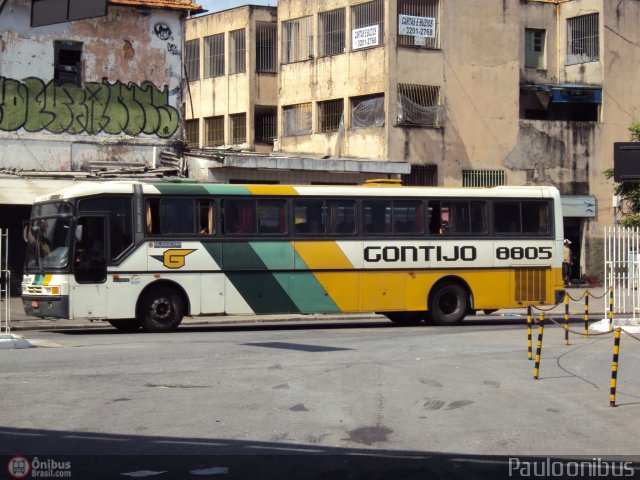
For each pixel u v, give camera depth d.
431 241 24.77
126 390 13.32
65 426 10.92
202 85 53.84
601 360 17.20
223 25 52.41
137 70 34.78
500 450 9.95
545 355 17.88
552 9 47.62
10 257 32.53
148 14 34.97
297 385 13.88
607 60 46.78
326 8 45.50
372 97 43.22
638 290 24.59
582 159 46.19
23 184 30.61
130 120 34.59
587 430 11.02
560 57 47.72
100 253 21.92
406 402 12.65
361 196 24.23
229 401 12.55
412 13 42.88
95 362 16.19
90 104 34.00
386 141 41.97
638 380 14.80
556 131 45.69
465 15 43.88
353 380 14.42
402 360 16.83
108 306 21.91
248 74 50.59
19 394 12.93
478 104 44.06
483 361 16.84
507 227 25.58
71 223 21.73
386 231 24.41
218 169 37.09
